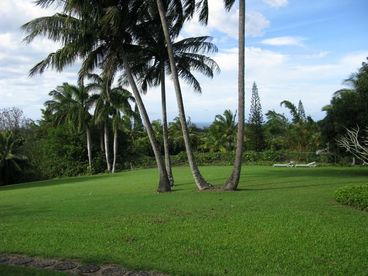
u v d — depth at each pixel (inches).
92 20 723.4
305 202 489.4
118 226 377.1
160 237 330.6
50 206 571.8
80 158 1910.7
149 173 1435.8
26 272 254.8
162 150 2218.3
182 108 727.1
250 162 1792.6
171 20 825.5
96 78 1619.1
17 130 2180.1
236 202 515.8
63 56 740.7
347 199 458.9
